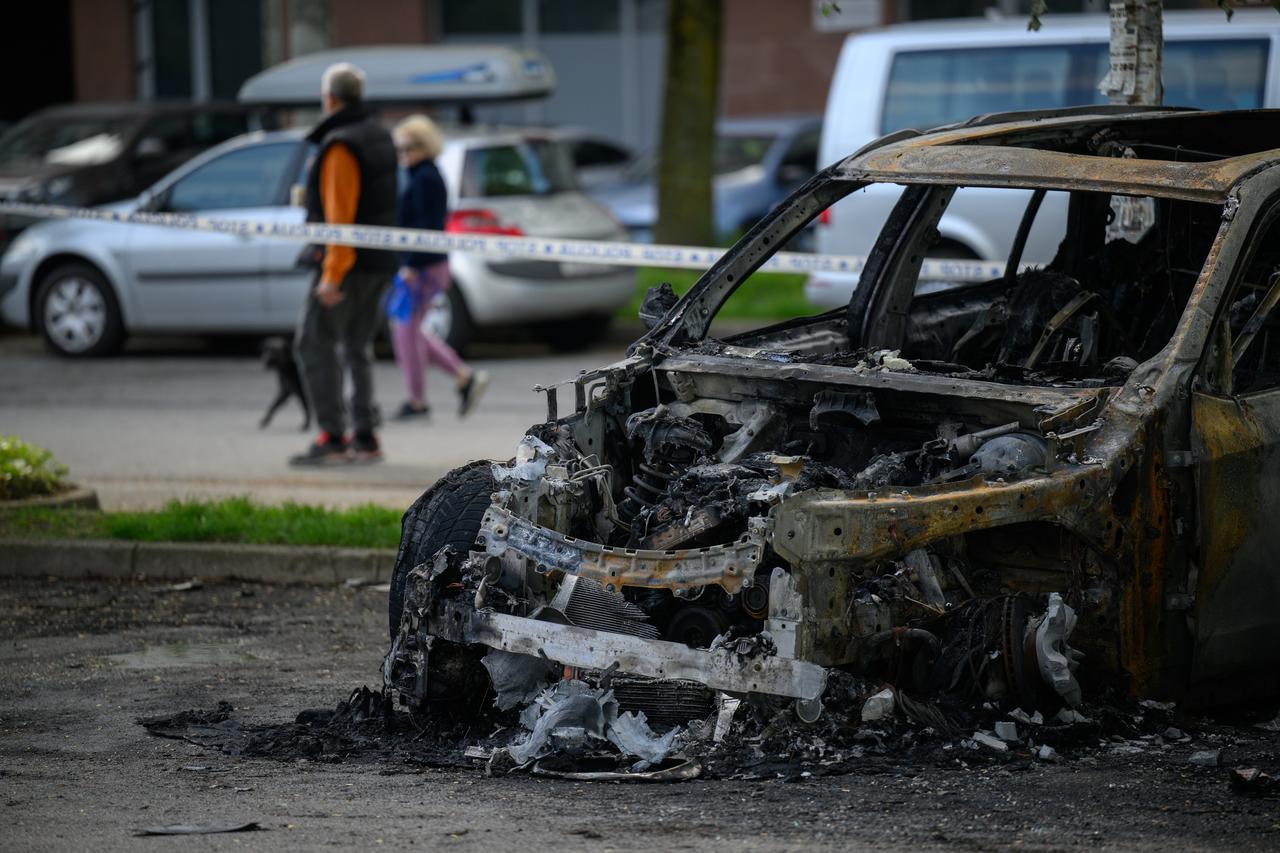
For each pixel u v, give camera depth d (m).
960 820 13.20
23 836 13.33
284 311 44.59
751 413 17.11
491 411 37.47
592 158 72.25
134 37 79.50
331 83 30.59
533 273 43.78
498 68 47.78
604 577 14.70
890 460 15.73
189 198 45.50
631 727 14.98
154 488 29.28
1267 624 16.06
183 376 44.00
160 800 14.20
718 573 14.35
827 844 12.77
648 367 17.48
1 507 26.06
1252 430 15.77
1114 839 12.78
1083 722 15.00
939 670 15.30
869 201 38.41
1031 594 15.50
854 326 20.02
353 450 31.38
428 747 15.59
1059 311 19.03
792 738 14.69
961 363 20.16
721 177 65.50
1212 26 37.53
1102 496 14.78
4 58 83.94
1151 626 15.23
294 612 21.88
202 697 17.83
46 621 21.50
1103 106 20.73
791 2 73.62
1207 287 15.90
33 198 52.66
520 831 13.20
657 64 79.12
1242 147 21.17
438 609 15.48
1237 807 13.45
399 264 31.00
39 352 49.47
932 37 40.50
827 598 14.27
